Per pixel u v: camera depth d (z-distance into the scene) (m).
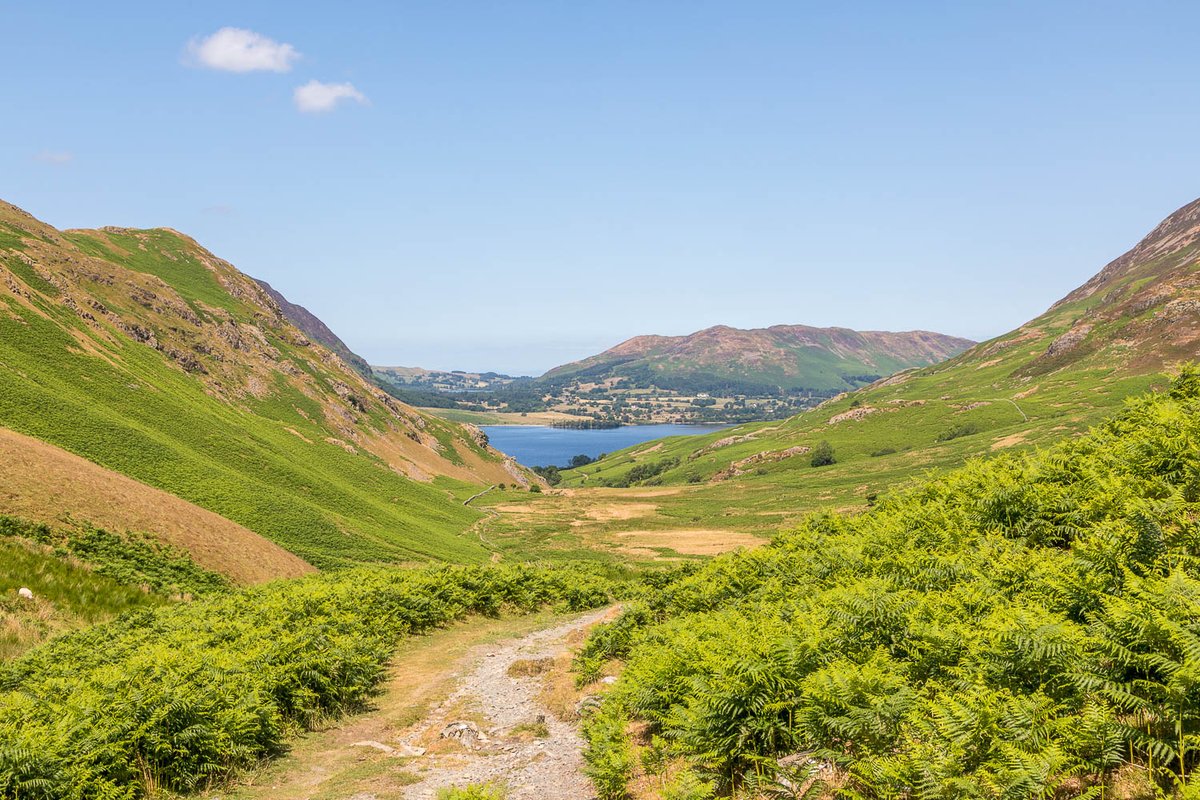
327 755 13.88
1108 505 12.34
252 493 68.94
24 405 62.34
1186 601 7.00
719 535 98.06
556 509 135.62
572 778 11.47
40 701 13.09
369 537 73.25
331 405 160.12
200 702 12.78
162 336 134.38
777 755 9.00
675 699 11.57
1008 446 113.88
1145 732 6.23
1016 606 8.98
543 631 26.98
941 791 6.22
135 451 65.81
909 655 9.24
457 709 16.53
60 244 143.25
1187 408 16.66
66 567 31.17
